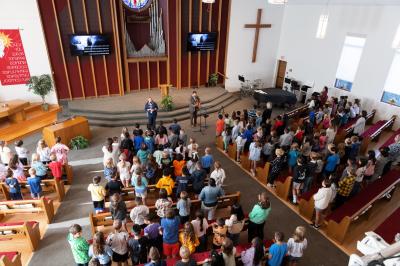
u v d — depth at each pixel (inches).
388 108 499.8
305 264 243.3
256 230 230.8
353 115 500.4
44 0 467.8
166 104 514.0
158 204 229.8
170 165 309.7
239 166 384.8
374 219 299.1
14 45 453.4
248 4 606.2
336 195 293.0
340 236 262.7
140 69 602.5
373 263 75.4
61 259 239.1
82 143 408.8
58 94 534.3
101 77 559.2
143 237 197.6
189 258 170.4
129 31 579.8
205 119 494.0
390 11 467.2
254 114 466.3
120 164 291.6
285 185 314.2
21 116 449.4
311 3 588.7
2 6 430.6
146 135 342.6
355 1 514.9
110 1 513.7
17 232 242.1
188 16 581.3
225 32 623.2
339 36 553.9
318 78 610.2
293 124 445.1
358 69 532.4
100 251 180.9
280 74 700.7
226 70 647.8
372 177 326.0
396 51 471.2
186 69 627.5
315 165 292.0
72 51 507.8
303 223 288.2
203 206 249.4
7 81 464.1
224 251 171.2
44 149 327.9
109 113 500.7
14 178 274.1
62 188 311.1
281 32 668.7
